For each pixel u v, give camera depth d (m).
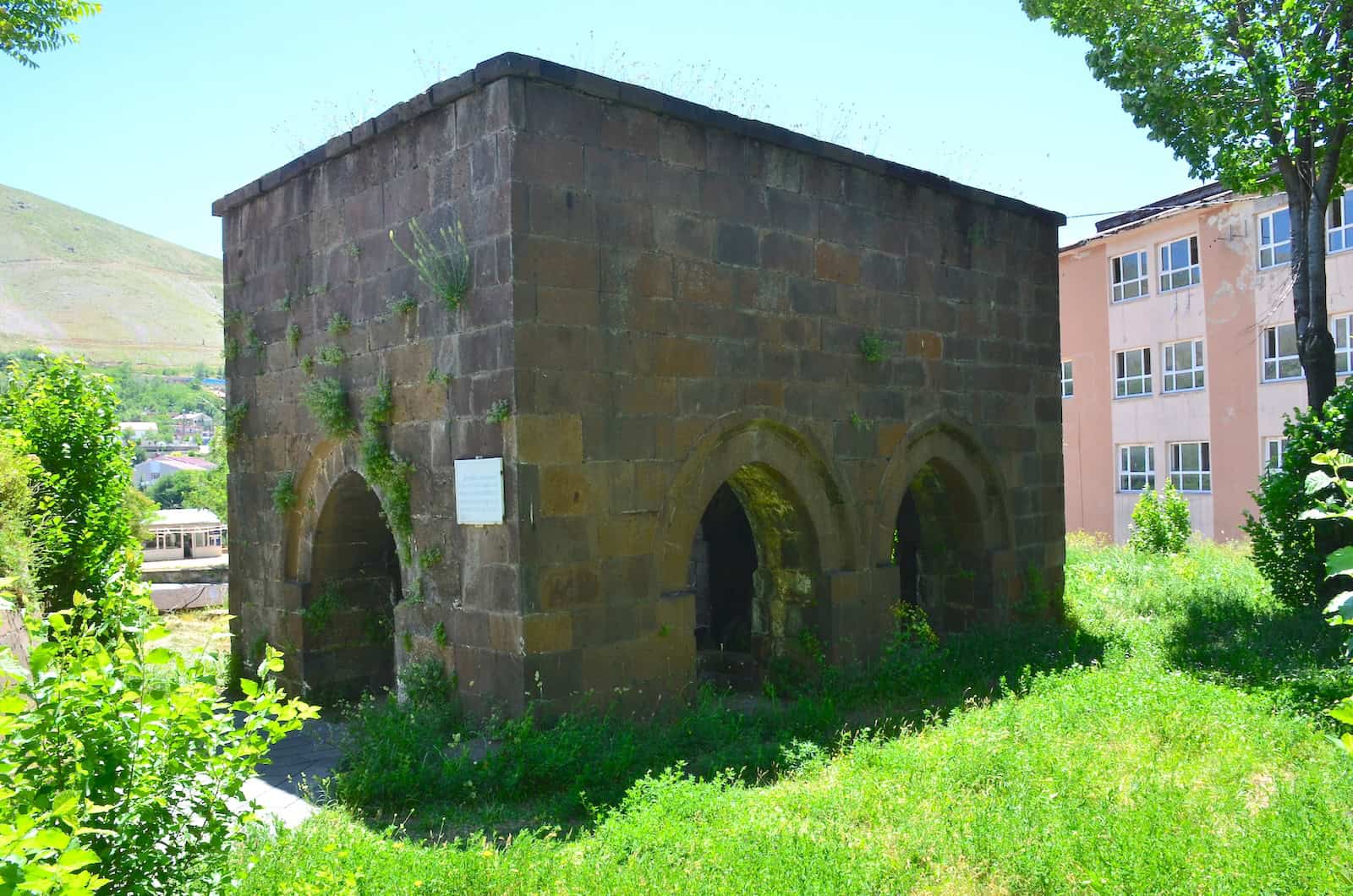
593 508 9.30
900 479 12.45
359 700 11.93
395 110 9.88
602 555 9.36
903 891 5.73
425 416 9.78
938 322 13.01
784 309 11.05
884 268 12.27
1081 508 31.70
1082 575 18.03
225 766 4.86
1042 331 14.73
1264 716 8.92
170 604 19.73
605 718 9.05
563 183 9.16
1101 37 16.11
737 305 10.58
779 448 11.13
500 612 8.96
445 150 9.52
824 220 11.54
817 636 11.60
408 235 9.98
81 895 3.09
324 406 10.66
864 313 12.00
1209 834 6.15
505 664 8.91
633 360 9.65
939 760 8.04
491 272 8.99
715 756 8.59
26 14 13.49
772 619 12.04
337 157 10.93
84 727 4.34
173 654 4.91
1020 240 14.38
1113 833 6.10
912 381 12.62
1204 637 12.98
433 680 9.48
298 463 11.70
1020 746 8.24
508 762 8.16
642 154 9.77
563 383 9.12
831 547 11.68
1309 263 15.80
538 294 8.96
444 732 8.94
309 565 11.77
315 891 5.29
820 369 11.45
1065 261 31.95
